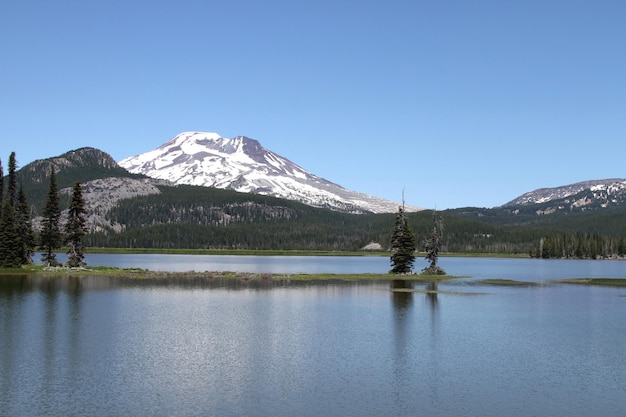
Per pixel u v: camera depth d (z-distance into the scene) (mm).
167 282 117062
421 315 76562
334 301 90375
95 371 45812
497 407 39094
